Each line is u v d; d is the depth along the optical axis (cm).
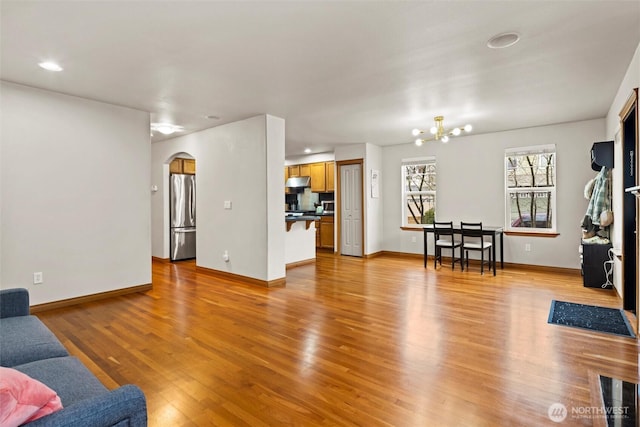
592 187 483
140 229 450
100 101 410
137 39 254
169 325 326
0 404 95
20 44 261
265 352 268
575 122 525
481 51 276
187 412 193
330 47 269
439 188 665
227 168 525
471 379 227
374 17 225
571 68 312
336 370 239
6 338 185
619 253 375
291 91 373
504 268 585
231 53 279
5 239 348
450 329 313
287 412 193
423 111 455
